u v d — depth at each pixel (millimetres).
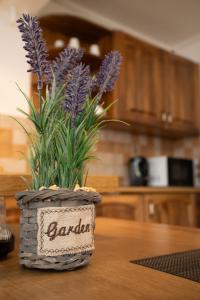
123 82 2635
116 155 3064
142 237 820
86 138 549
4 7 1937
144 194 2484
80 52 591
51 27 2549
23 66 2105
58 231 501
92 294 391
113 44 2650
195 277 465
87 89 544
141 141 3332
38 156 535
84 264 525
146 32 3354
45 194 497
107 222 1144
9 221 1794
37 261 495
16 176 641
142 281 445
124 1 2764
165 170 2906
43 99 542
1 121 2018
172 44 3635
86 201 532
